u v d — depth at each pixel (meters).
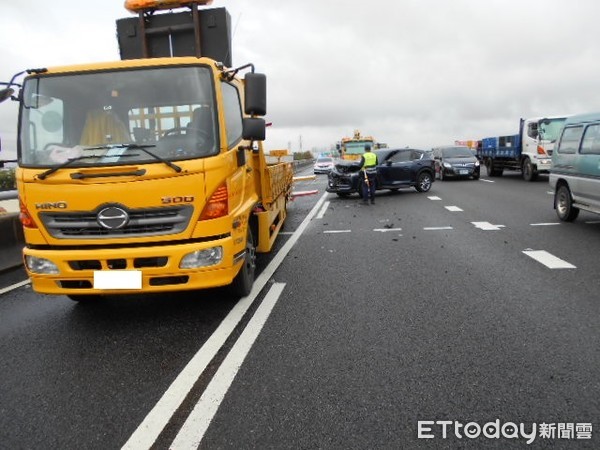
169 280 4.28
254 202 5.72
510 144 22.86
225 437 2.84
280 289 5.82
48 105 4.52
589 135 8.96
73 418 3.13
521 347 3.85
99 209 4.17
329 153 54.66
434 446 2.68
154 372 3.73
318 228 10.72
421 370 3.54
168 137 4.42
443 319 4.56
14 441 2.91
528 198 14.58
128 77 4.55
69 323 4.98
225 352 4.03
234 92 5.29
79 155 4.32
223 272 4.36
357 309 4.96
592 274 5.85
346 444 2.72
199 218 4.25
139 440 2.86
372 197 15.29
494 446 2.66
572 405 3.01
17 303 5.82
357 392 3.28
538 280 5.70
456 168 22.98
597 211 8.71
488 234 8.91
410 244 8.34
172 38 6.17
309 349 4.01
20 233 8.39
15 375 3.80
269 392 3.33
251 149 5.92
